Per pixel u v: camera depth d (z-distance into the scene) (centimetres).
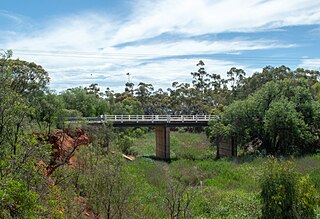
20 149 830
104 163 1442
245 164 3259
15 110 879
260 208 1562
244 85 8306
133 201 1353
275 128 3772
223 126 4119
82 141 2130
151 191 2038
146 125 4272
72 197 1194
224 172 2953
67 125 2280
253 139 4284
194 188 2097
